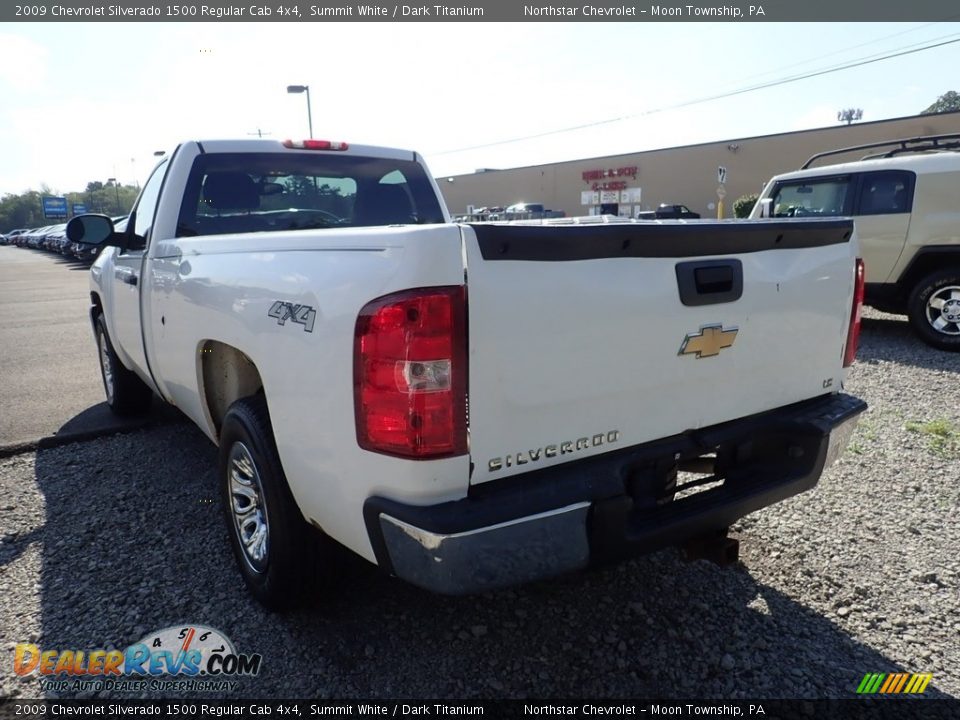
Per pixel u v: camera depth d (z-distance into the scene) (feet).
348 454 6.79
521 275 6.44
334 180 13.97
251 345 8.20
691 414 7.98
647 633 8.77
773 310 8.45
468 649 8.46
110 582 9.92
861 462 14.14
